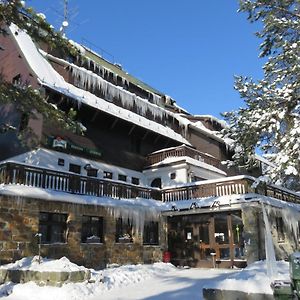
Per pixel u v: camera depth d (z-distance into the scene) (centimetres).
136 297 992
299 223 2117
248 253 1595
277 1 1417
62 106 1984
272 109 1324
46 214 1451
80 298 980
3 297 997
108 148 2248
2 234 1263
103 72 2662
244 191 1736
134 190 1911
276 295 476
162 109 2894
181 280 1284
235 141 1484
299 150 1133
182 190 1972
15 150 1917
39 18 1227
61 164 1903
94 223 1630
